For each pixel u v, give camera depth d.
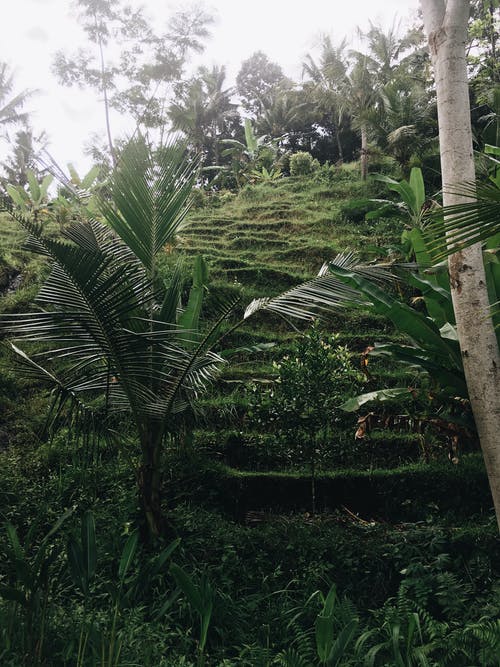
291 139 30.95
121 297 4.25
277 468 6.25
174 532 4.88
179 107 15.93
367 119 16.45
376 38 19.06
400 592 3.98
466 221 3.17
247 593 4.34
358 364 7.71
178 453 6.01
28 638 2.99
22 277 9.83
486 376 4.32
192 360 4.72
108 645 3.07
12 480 5.82
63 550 4.56
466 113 4.55
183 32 17.55
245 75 35.22
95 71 16.69
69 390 4.80
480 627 3.27
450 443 5.76
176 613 3.81
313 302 4.73
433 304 5.70
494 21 12.62
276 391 5.76
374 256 11.05
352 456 6.12
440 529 4.88
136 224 4.99
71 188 5.36
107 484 5.80
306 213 14.50
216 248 12.27
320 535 4.99
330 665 2.70
